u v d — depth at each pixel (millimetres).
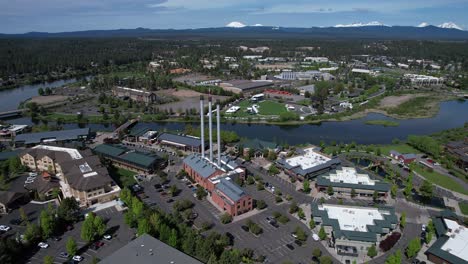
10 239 137750
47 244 145625
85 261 136125
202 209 177500
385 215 162250
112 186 194625
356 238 146125
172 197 189500
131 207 170625
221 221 166250
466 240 144750
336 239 148125
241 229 160500
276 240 152250
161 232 141250
